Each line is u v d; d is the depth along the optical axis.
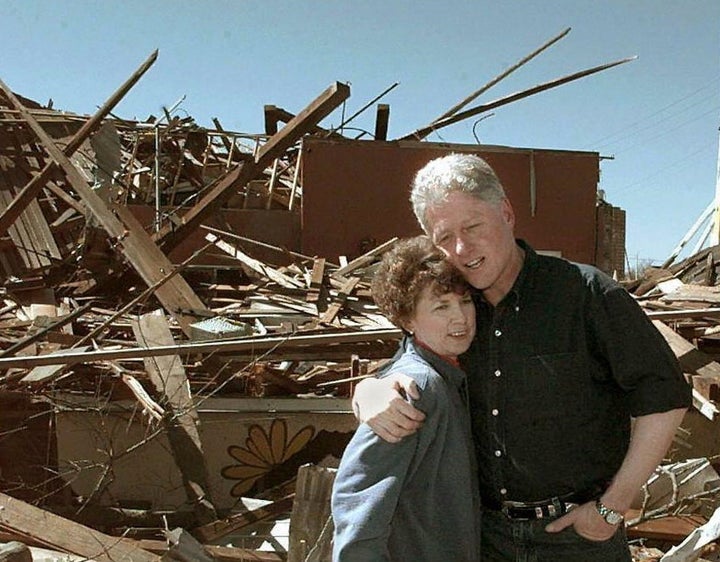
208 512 4.53
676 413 1.97
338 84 7.08
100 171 9.30
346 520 1.91
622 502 1.97
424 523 1.99
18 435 4.71
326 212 9.88
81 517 4.44
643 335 1.98
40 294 7.41
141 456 5.28
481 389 2.20
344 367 5.84
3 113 10.44
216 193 7.95
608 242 11.24
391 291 2.11
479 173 2.07
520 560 2.19
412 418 1.91
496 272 2.06
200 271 8.96
